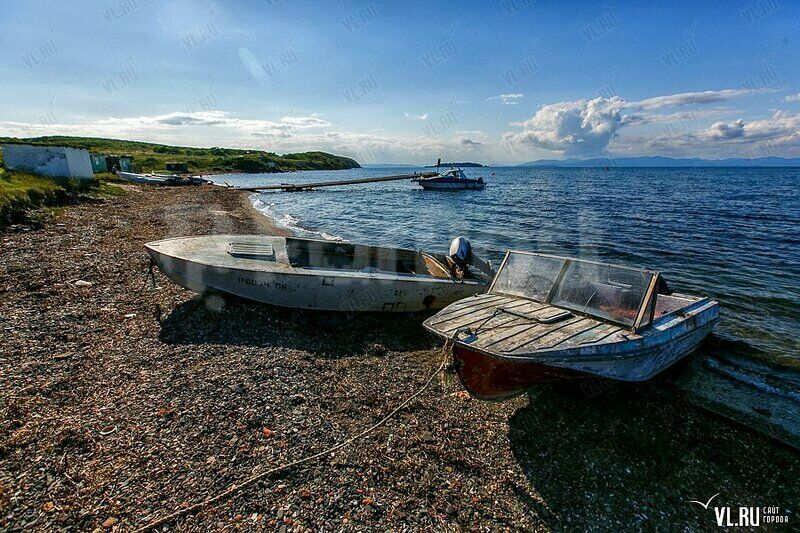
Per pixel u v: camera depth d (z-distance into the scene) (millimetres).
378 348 8289
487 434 5922
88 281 10562
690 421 6574
